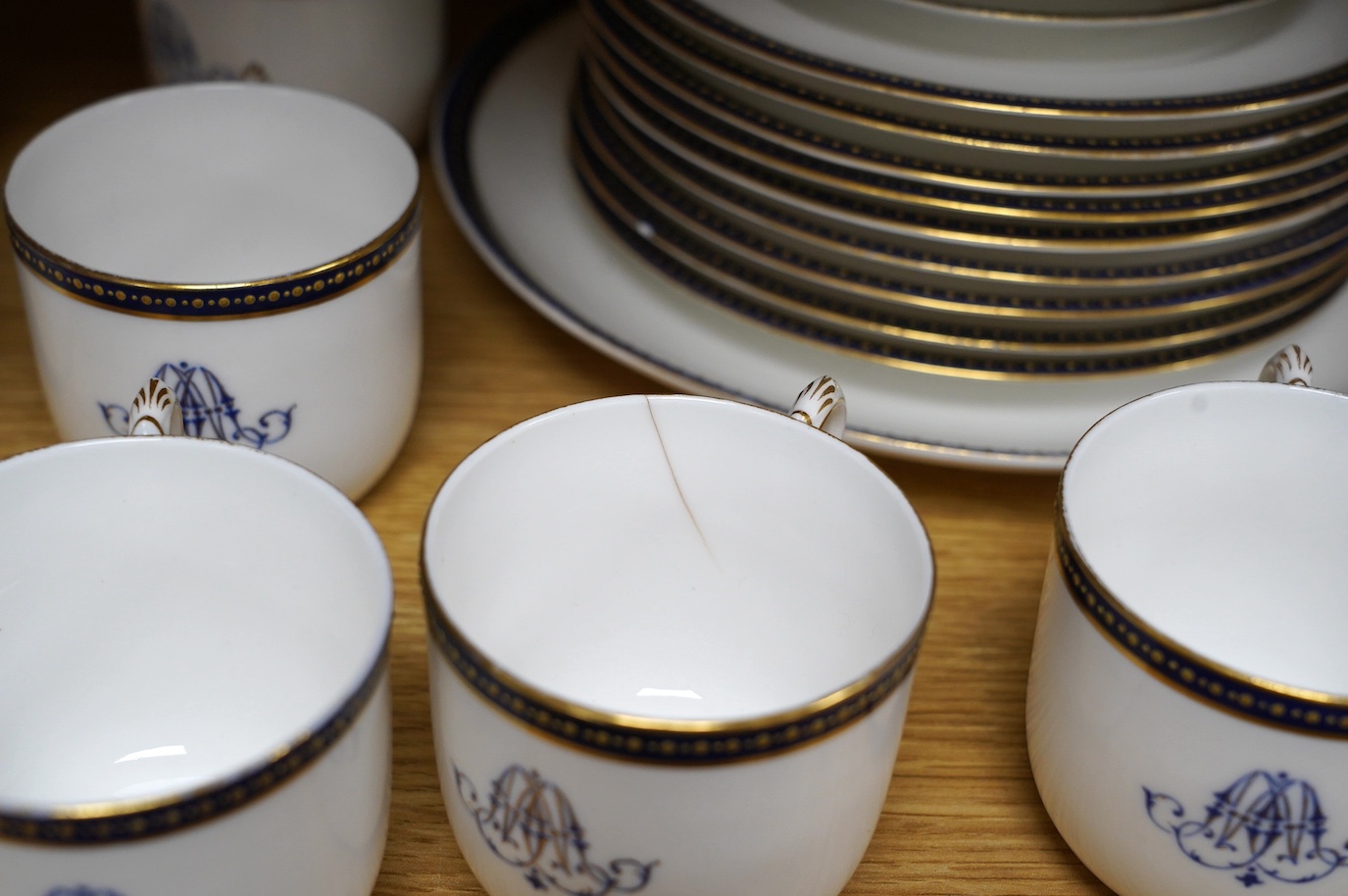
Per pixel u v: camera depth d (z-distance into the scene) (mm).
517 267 546
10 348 562
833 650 410
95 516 366
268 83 515
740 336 550
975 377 517
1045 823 424
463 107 657
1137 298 505
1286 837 336
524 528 395
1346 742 317
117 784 393
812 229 494
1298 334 566
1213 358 538
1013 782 435
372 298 442
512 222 600
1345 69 486
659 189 537
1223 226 490
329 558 356
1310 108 487
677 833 307
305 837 299
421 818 410
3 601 368
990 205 468
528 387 569
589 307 558
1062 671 372
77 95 686
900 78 453
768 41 467
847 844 339
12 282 596
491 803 325
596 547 418
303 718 391
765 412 392
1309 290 558
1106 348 515
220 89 511
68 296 412
